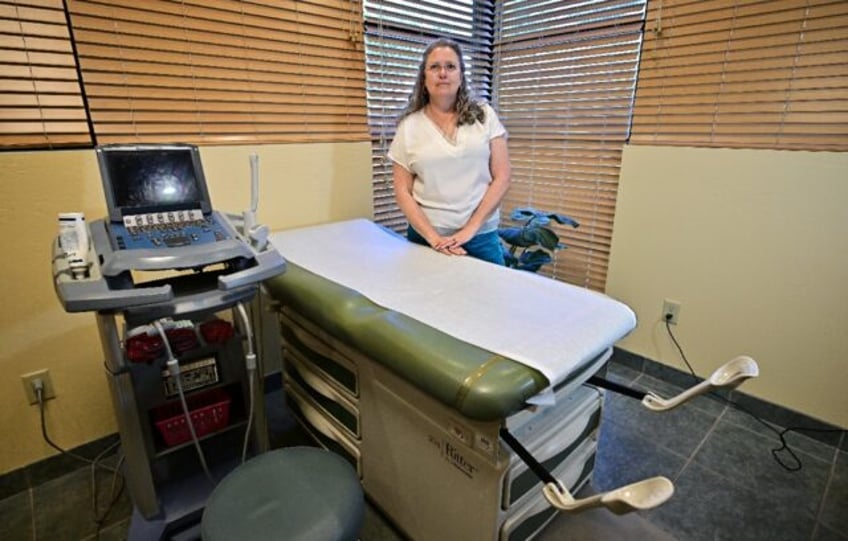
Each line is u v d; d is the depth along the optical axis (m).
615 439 1.73
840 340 1.62
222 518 0.94
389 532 1.35
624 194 2.09
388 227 2.41
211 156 1.68
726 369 0.91
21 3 1.26
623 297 2.20
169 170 1.14
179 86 1.58
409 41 2.22
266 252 1.14
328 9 1.87
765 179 1.67
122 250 0.96
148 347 1.12
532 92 2.48
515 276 1.36
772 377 1.80
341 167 2.07
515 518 1.06
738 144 1.72
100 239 1.01
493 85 2.66
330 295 1.20
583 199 2.36
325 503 0.98
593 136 2.24
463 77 1.71
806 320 1.68
